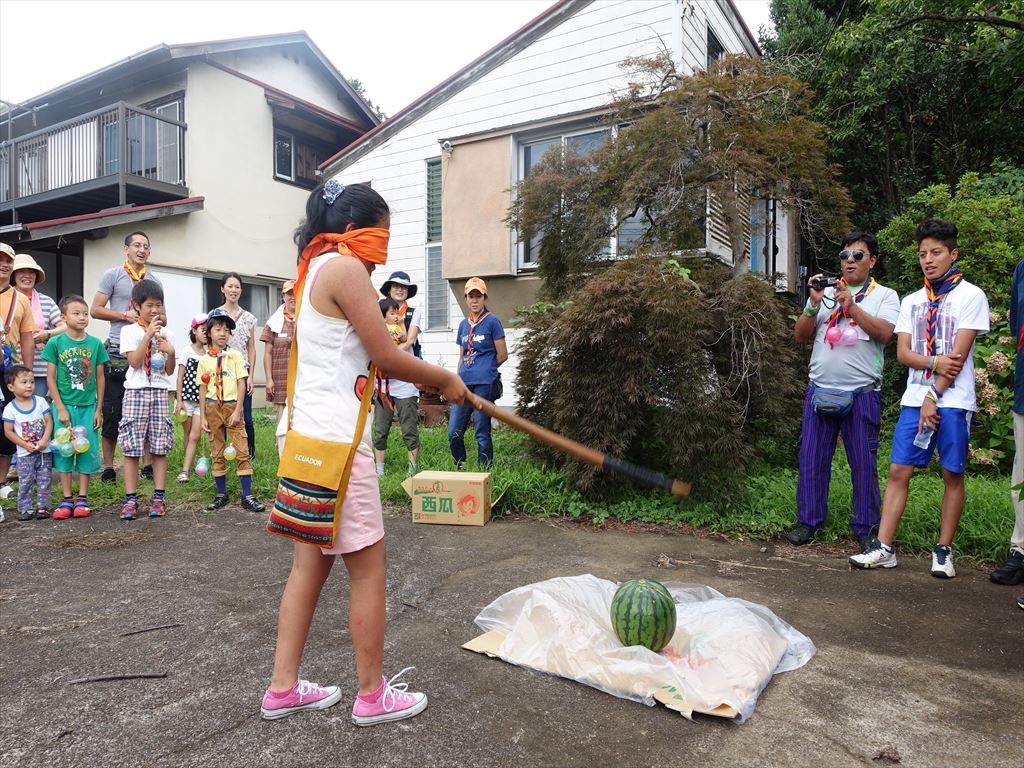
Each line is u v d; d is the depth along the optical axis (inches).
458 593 134.1
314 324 81.4
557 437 87.4
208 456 269.9
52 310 241.9
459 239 382.3
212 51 468.8
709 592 124.6
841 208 250.8
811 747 81.2
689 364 186.9
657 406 192.4
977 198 333.7
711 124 236.2
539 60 359.9
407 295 261.1
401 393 241.1
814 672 100.4
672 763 78.2
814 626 117.5
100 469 212.5
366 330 79.7
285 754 79.8
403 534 180.1
